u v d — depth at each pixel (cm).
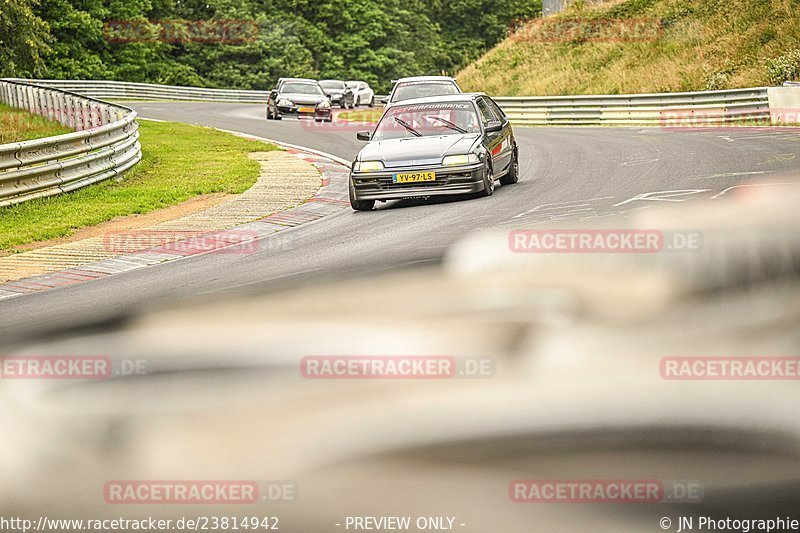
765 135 6844
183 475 282
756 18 12631
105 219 4378
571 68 14188
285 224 3981
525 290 322
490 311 312
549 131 9281
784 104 9050
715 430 270
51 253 3447
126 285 2661
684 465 269
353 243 3192
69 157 5953
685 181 4325
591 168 5394
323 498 270
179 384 311
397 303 342
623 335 286
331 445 274
